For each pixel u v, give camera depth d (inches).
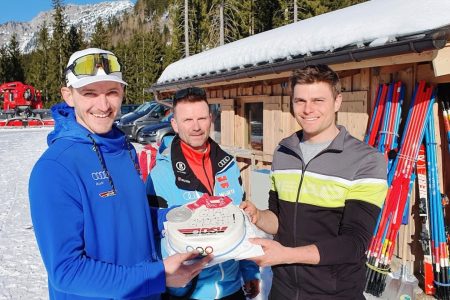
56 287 56.4
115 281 57.1
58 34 1929.1
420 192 144.5
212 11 1089.4
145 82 1841.8
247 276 98.1
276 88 239.0
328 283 72.3
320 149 75.7
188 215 67.7
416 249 152.1
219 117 322.0
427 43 115.4
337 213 71.9
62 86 67.9
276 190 84.4
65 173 58.1
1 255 206.2
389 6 170.7
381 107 154.6
